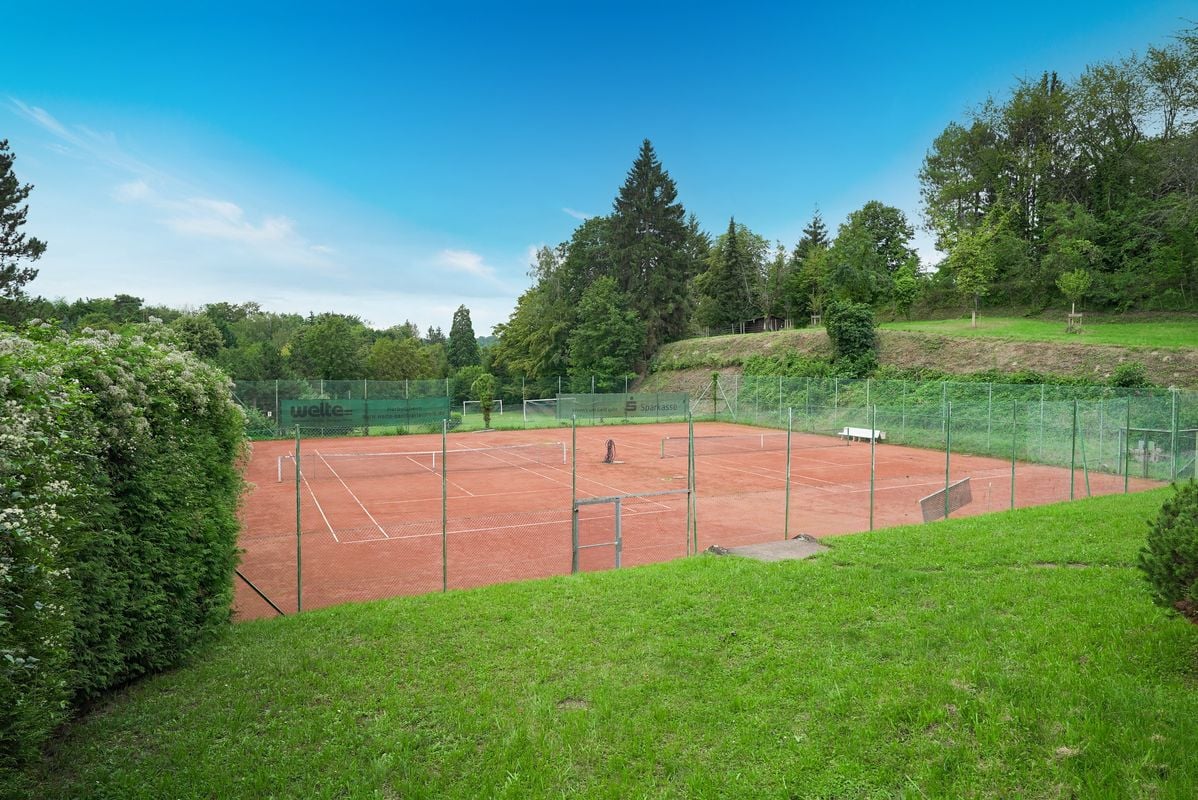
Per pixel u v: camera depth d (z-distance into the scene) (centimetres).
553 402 5212
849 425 3925
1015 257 5584
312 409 4109
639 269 6938
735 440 3884
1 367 440
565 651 674
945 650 647
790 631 708
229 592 808
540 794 446
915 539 1127
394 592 1175
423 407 4456
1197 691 538
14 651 408
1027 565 947
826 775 460
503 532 1634
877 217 7475
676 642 688
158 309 8075
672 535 1586
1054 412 2916
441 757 493
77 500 544
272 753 501
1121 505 1398
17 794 437
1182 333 3900
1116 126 5725
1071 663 600
